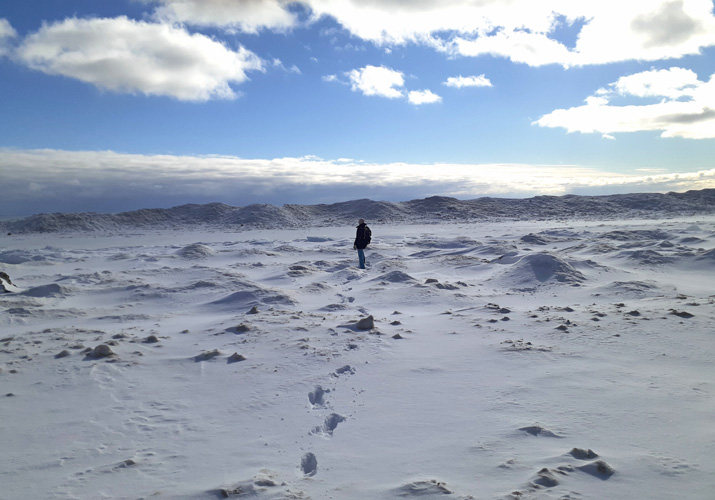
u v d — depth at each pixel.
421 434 4.44
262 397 5.57
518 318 9.23
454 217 69.62
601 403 5.03
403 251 25.27
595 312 9.39
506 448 4.06
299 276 16.97
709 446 4.00
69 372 6.57
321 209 80.88
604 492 3.31
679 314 8.74
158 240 43.00
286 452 4.21
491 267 17.95
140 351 7.51
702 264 16.53
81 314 11.39
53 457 4.23
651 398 5.14
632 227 37.81
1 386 6.08
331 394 5.59
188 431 4.72
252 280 15.97
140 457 4.18
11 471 3.98
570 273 14.48
